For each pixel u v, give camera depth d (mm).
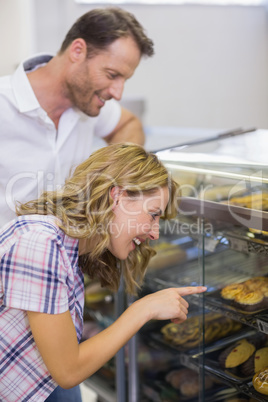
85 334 2164
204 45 4078
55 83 1730
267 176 1347
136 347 1819
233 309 1418
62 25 3414
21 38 2406
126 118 2104
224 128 4324
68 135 1831
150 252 1389
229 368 1483
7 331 1186
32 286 1085
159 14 3836
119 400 1921
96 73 1668
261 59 4355
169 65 3963
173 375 1816
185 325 1678
